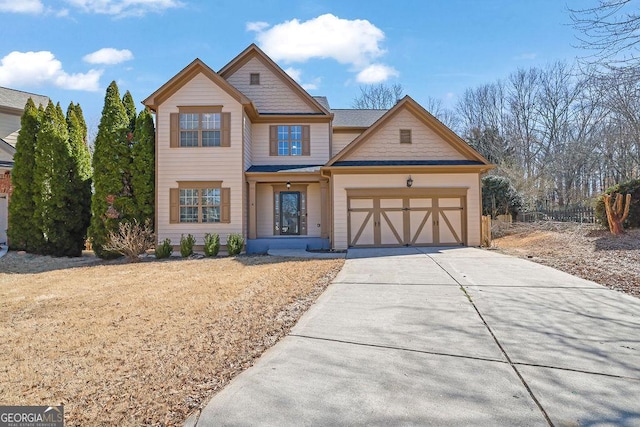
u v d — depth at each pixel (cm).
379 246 1419
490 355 399
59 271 1088
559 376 348
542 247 1310
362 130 1758
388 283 772
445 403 302
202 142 1448
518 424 273
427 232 1427
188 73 1448
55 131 1434
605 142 2450
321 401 307
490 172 2764
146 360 398
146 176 1448
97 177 1412
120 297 708
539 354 400
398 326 498
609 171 2689
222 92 1451
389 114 1457
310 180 1538
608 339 441
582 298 627
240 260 1203
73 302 678
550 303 600
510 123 3612
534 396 312
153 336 474
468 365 374
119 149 1427
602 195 1354
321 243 1473
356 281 796
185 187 1443
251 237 1527
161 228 1435
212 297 680
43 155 1414
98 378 357
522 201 2100
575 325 492
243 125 1457
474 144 3628
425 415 285
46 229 1399
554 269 895
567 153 2886
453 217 1432
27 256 1385
